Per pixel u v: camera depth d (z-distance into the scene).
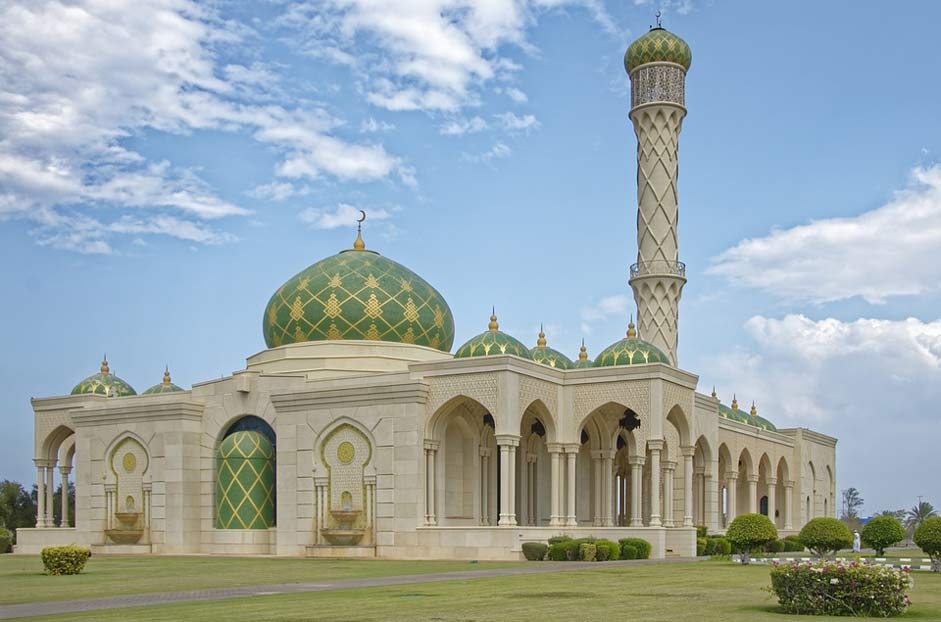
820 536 41.56
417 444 49.19
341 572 35.69
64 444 66.56
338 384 52.81
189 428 56.34
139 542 56.22
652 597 24.64
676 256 64.69
